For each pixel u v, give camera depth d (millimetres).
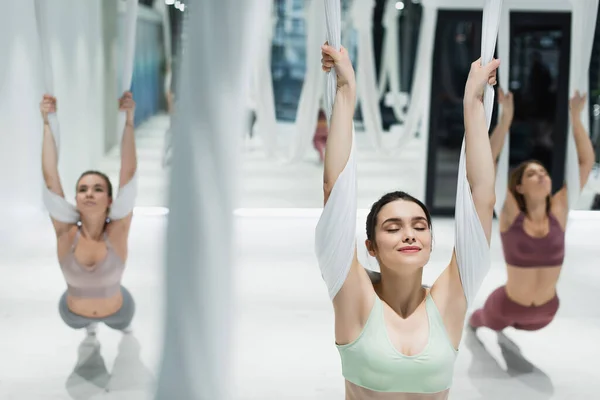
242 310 5621
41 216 8281
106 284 4445
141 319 5270
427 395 2479
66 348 4762
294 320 5430
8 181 7406
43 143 4344
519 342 5086
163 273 2578
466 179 2473
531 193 4648
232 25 2547
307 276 6621
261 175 12008
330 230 2420
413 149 14039
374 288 2621
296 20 15289
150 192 10383
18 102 7555
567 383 4359
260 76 8305
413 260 2467
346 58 2430
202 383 2582
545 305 4820
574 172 4840
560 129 8820
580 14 4910
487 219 2463
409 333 2484
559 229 4773
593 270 6934
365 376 2471
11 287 6070
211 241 2549
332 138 2428
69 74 8844
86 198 4324
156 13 16000
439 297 2539
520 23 8688
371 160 13062
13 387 4133
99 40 10461
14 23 7359
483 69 2465
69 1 8812
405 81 13648
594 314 5680
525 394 4188
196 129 2545
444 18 8711
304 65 15508
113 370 4391
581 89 4898
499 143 5301
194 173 2545
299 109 8398
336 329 2549
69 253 4395
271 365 4559
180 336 2568
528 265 4723
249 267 6887
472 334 5227
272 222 8977
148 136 15820
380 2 12984
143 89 16844
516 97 8883
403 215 2518
